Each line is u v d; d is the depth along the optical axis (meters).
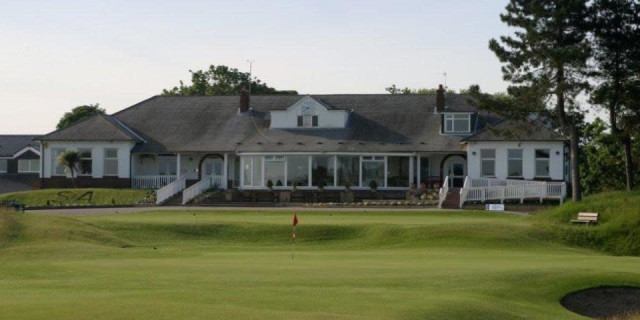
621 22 57.38
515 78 58.22
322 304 19.78
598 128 86.38
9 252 32.94
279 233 42.59
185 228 43.12
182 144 75.75
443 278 24.58
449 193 64.56
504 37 58.38
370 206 62.88
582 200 49.00
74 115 107.38
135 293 20.89
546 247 40.03
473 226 42.56
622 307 24.08
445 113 73.00
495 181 65.50
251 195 69.25
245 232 42.94
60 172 76.31
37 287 22.34
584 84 56.50
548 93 57.41
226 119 78.94
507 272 25.89
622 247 41.34
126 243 38.62
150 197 67.81
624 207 45.41
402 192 69.38
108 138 74.88
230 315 17.84
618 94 58.09
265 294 20.95
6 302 19.19
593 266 29.12
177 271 25.83
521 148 67.50
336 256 33.03
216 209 58.34
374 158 71.56
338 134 74.06
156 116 80.56
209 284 22.83
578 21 57.22
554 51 54.75
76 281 23.66
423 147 71.06
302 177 71.75
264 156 71.94
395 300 20.62
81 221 42.53
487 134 68.12
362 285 23.05
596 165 87.31
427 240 40.56
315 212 55.56
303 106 75.44
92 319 17.25
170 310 18.16
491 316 20.25
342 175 71.88
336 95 80.69
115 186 75.31
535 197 62.03
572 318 21.58
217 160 76.06
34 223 38.91
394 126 75.00
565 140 66.38
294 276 24.53
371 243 40.91
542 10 56.06
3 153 93.88
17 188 88.69
